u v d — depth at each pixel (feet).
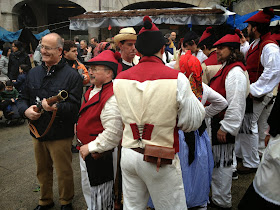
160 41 5.77
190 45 11.09
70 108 8.09
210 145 8.06
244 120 10.96
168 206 5.78
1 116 20.67
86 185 7.53
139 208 6.13
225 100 7.48
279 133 6.72
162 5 52.19
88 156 7.00
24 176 11.65
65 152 8.46
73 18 30.40
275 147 6.73
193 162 7.55
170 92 5.36
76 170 12.25
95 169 7.05
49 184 9.10
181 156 7.34
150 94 5.44
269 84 10.03
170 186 5.70
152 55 5.87
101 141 6.68
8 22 46.06
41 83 8.23
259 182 7.07
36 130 8.21
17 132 17.67
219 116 8.21
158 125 5.47
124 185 6.20
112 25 29.40
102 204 7.28
